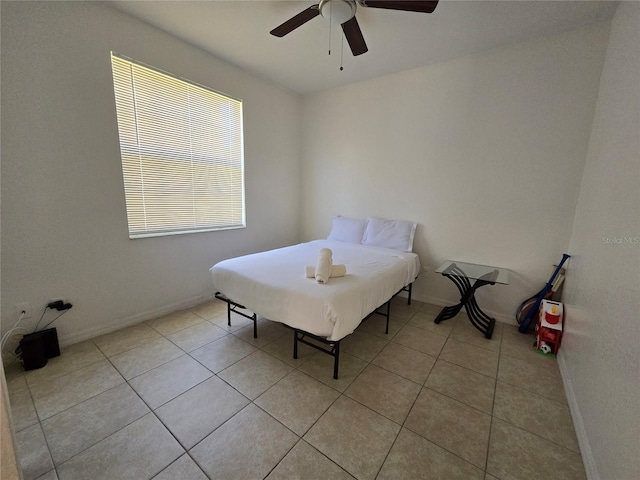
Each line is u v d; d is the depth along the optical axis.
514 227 2.48
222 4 1.95
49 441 1.24
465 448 1.25
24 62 1.67
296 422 1.38
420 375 1.77
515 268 2.51
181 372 1.75
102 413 1.41
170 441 1.26
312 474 1.12
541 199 2.33
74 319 2.03
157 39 2.24
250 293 1.95
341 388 1.63
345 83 3.31
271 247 3.68
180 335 2.21
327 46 2.46
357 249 2.90
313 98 3.67
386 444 1.26
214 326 2.37
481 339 2.25
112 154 2.11
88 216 2.03
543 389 1.66
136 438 1.27
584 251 1.81
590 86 2.05
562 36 2.11
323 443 1.26
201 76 2.59
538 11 1.89
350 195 3.53
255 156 3.28
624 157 1.37
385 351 2.05
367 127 3.26
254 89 3.12
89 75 1.93
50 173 1.83
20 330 1.79
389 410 1.47
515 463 1.19
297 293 1.68
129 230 2.29
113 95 2.06
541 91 2.23
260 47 2.50
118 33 2.03
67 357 1.87
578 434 1.32
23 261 1.78
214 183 2.91
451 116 2.68
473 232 2.70
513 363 1.92
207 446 1.23
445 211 2.84
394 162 3.11
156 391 1.57
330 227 3.78
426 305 2.98
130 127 2.21
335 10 1.61
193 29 2.25
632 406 0.92
